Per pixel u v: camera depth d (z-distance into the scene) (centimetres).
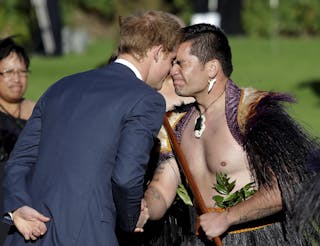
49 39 4469
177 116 778
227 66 745
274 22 5338
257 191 724
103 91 690
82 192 670
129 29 707
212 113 750
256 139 716
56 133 689
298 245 731
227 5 5228
